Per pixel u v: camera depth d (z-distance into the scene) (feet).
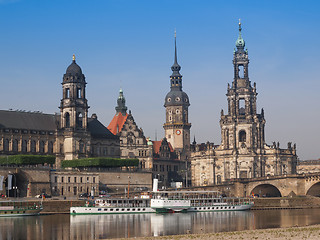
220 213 648.38
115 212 621.72
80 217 583.99
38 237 454.81
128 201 635.66
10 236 458.91
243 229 497.05
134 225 523.70
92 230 490.49
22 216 586.45
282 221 561.84
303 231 446.19
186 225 525.75
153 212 638.94
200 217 597.52
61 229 495.41
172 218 583.99
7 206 589.73
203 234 443.32
